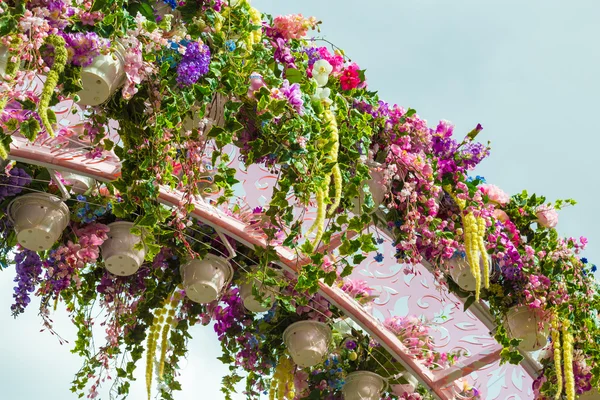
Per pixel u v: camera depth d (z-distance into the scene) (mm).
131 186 3582
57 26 3166
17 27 2990
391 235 4703
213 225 4488
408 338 5172
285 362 5168
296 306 4984
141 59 3365
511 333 4918
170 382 5223
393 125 4422
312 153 3775
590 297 4926
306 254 3939
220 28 3666
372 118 4352
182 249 4711
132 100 3576
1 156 2990
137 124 3578
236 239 4551
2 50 3010
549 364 5320
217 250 4695
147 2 3504
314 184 3738
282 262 4633
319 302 5055
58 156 4133
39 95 3115
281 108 3701
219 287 4762
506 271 4766
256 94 3734
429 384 5211
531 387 5477
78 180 4473
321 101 3980
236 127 3602
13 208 4383
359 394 5293
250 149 3963
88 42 3223
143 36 3408
